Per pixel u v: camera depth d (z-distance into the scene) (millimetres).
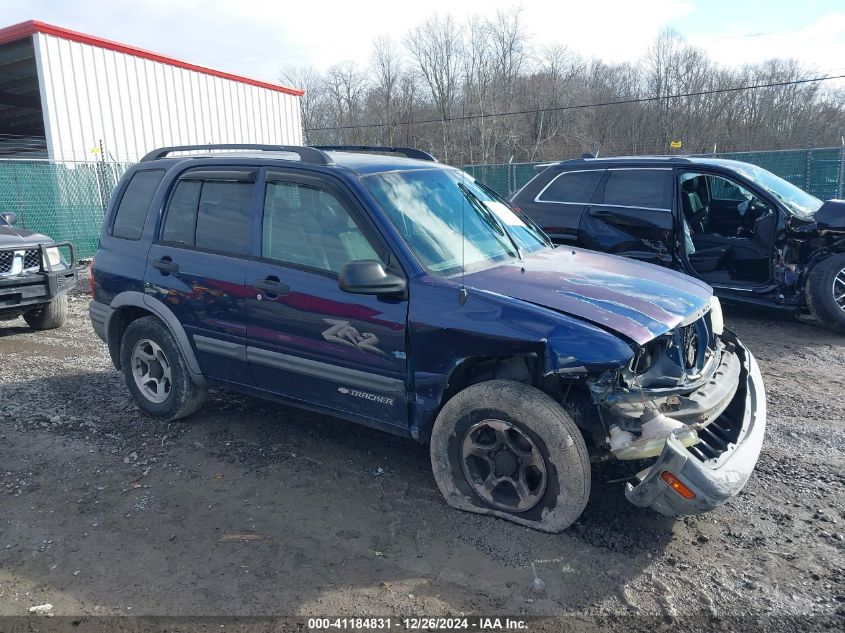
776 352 6852
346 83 53156
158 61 18594
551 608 2955
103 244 5301
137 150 18109
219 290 4414
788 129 39656
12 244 7930
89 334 8383
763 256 7668
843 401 5422
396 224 3871
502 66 47375
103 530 3660
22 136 26828
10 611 3008
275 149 4617
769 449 4512
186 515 3801
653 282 3996
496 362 3689
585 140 45625
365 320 3775
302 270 4055
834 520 3617
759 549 3369
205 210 4660
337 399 4055
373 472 4266
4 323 9125
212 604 3029
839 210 7109
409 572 3225
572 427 3305
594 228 8203
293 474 4266
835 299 7293
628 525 3572
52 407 5480
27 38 15773
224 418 5168
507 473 3529
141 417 5230
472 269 3914
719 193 8664
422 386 3668
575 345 3209
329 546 3457
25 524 3730
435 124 48156
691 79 44188
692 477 3033
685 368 3615
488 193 4973
